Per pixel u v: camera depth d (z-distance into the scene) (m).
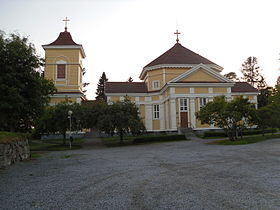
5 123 17.70
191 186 6.86
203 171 9.12
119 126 27.25
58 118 28.33
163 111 41.22
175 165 10.76
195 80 36.72
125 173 9.08
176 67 41.09
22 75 17.31
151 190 6.51
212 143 22.80
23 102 17.22
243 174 8.37
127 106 29.16
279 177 7.78
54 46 40.19
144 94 42.66
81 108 28.84
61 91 39.66
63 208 5.19
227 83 36.62
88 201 5.66
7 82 16.66
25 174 9.41
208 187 6.70
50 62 40.19
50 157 16.19
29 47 18.12
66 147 26.39
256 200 5.48
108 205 5.33
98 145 28.28
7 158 11.89
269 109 25.75
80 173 9.32
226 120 23.73
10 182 7.92
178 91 35.91
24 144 14.93
